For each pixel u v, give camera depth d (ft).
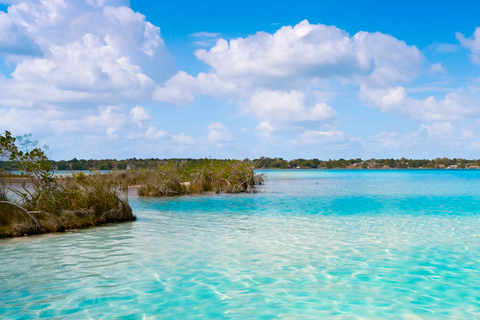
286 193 79.00
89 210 37.68
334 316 15.98
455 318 15.83
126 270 22.09
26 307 16.63
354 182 134.51
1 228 31.94
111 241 30.04
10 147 37.32
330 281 20.39
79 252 26.32
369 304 17.29
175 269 22.38
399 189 91.81
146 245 28.58
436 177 189.16
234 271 22.03
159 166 77.66
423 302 17.54
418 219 41.96
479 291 18.98
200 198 66.28
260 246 28.27
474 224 38.34
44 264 23.25
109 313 16.11
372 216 44.14
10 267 22.56
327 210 50.01
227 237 31.65
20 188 49.70
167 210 49.90
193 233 33.45
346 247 28.04
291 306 17.02
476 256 25.54
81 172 44.11
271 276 21.17
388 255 25.75
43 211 34.37
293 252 26.48
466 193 79.30
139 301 17.46
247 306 17.02
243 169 84.23
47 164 38.88
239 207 53.31
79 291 18.66
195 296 18.13
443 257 25.25
